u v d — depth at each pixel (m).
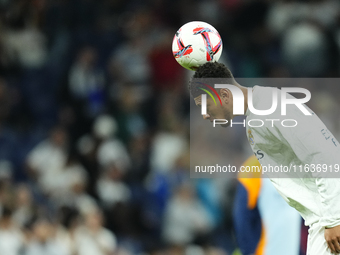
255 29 37.16
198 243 25.78
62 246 22.44
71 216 23.00
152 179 27.77
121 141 30.22
